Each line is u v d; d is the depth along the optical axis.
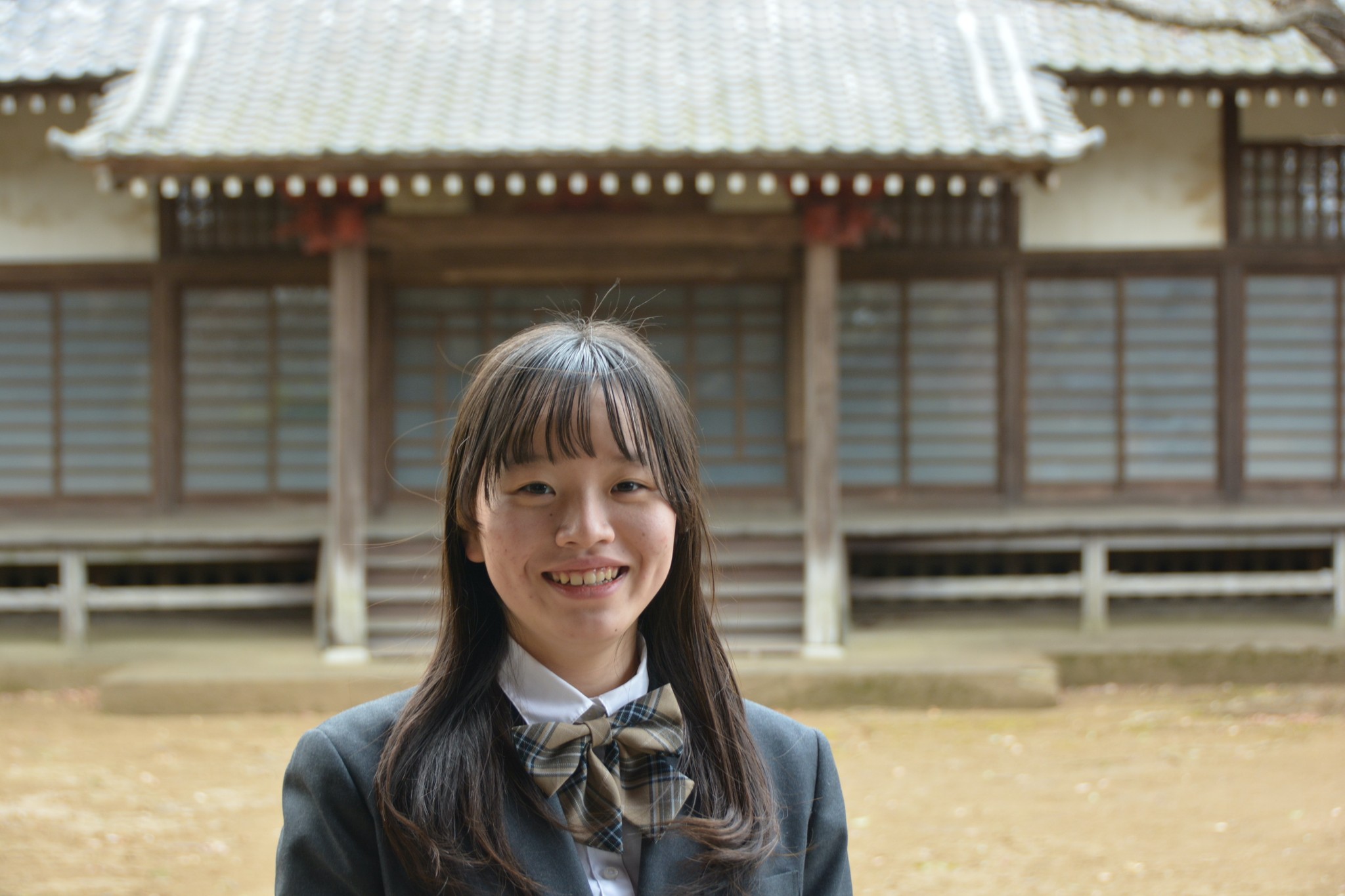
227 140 7.88
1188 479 10.21
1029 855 4.86
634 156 7.85
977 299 10.20
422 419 10.16
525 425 1.24
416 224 8.52
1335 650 8.49
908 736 7.16
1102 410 10.22
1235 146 10.09
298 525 9.67
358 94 8.68
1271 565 10.17
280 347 10.17
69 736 7.24
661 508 1.30
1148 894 4.38
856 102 8.60
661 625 1.42
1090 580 9.01
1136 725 7.39
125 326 10.16
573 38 9.72
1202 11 9.48
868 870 4.71
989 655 8.35
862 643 8.90
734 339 10.16
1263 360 10.23
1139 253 10.12
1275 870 4.60
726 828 1.28
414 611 8.69
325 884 1.24
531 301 10.17
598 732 1.27
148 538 8.88
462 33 9.73
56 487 10.16
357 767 1.27
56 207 10.09
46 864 4.76
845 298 10.21
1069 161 7.85
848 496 10.20
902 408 10.17
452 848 1.19
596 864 1.28
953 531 9.02
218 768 6.46
